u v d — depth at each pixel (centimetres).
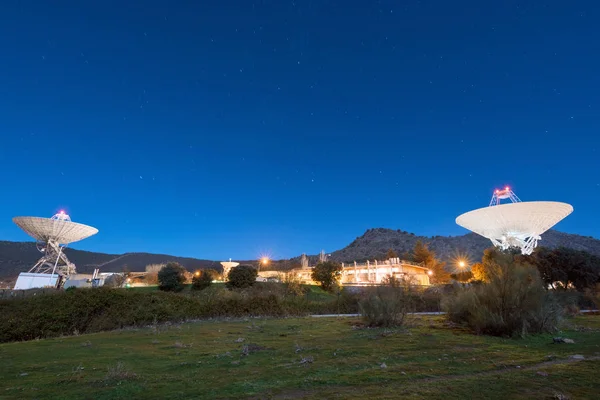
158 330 2152
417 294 3906
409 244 18762
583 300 3697
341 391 711
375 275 7400
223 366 999
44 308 2452
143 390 740
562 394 674
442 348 1263
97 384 796
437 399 651
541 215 5225
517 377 819
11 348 1540
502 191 6109
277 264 11119
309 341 1514
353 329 1967
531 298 1638
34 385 807
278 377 844
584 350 1190
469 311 1916
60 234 6175
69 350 1409
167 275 5081
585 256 4444
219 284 5584
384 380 800
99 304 2638
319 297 4644
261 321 2688
